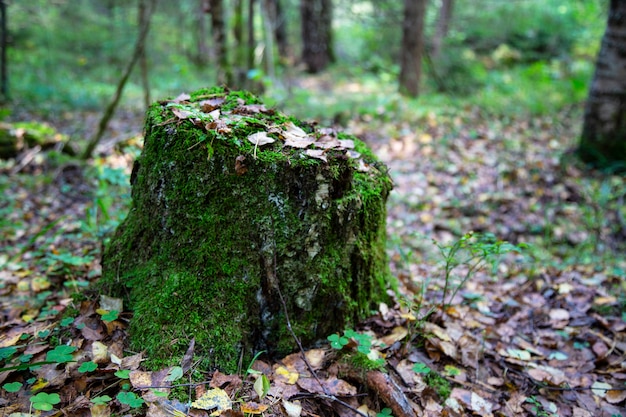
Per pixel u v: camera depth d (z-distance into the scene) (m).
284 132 2.30
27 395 1.88
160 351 2.04
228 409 1.86
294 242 2.16
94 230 3.62
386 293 2.75
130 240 2.39
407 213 5.06
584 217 4.86
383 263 2.79
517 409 2.37
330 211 2.20
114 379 1.97
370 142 7.02
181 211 2.18
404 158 6.49
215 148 2.10
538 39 15.36
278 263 2.18
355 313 2.47
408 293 3.14
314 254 2.21
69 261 3.06
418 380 2.33
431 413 2.20
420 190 5.53
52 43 14.86
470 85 11.42
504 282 3.75
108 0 17.14
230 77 7.74
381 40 15.73
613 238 4.51
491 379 2.54
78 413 1.80
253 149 2.11
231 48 8.78
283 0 17.91
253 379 2.09
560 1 16.64
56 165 5.77
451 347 2.61
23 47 13.93
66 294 2.90
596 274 3.79
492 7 16.72
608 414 2.39
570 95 10.17
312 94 10.66
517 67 14.21
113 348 2.11
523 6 16.58
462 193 5.48
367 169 2.56
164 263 2.25
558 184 5.59
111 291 2.36
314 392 2.06
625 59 5.86
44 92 10.14
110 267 2.44
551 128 7.88
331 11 16.66
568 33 15.29
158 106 2.40
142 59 6.70
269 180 2.10
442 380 2.41
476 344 2.76
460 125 7.79
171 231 2.22
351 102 9.47
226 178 2.11
